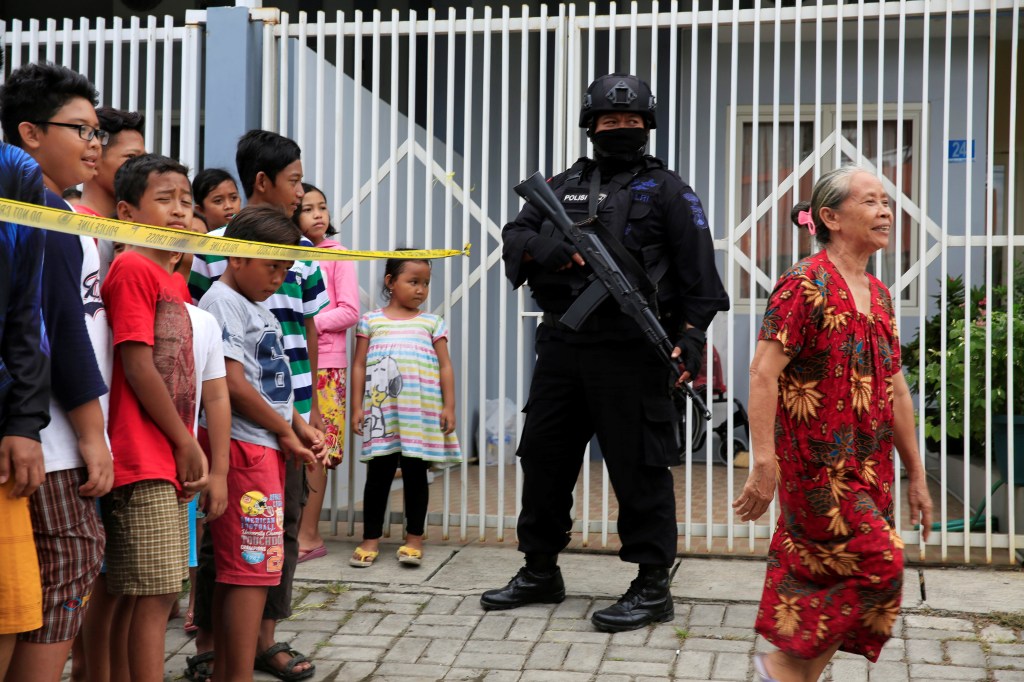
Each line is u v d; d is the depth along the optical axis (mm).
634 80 4316
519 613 4473
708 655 3969
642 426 4281
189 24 5785
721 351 8188
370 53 7102
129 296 3027
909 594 4645
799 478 3090
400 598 4676
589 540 5609
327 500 6090
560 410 4453
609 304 4270
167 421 3027
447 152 5617
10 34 5980
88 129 2848
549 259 4273
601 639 4152
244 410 3436
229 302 3473
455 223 7723
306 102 5734
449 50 5598
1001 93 8227
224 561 3402
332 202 6086
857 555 3021
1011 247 5137
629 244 4270
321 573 5020
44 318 2652
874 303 3215
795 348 3082
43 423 2504
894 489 5520
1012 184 5152
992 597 4590
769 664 3164
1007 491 5285
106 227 2314
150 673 3025
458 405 7570
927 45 5215
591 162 4500
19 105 2797
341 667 3891
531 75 7848
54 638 2664
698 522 5672
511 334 8125
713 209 5375
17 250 2467
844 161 6520
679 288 4340
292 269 3883
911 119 7848
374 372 5172
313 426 3957
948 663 3865
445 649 4066
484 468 5609
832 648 3078
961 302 6488
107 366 3025
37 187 2496
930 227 5238
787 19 5285
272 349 3580
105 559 3055
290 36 5785
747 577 4934
